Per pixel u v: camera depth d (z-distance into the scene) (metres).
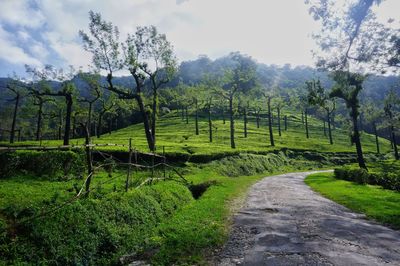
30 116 78.31
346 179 40.44
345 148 94.81
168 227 15.10
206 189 29.23
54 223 11.23
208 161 48.56
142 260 11.33
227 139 87.69
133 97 50.81
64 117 85.19
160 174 33.03
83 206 13.17
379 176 33.41
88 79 54.50
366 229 15.07
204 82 77.44
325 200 24.20
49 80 54.62
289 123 135.00
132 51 48.62
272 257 11.19
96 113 93.12
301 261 10.75
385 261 10.78
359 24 27.47
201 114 143.38
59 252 10.36
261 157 63.00
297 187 33.47
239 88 74.94
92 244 11.61
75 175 24.45
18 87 70.38
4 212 11.53
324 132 117.62
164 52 50.91
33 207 12.07
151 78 52.28
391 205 20.62
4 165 22.19
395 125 78.38
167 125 120.19
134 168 34.06
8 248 9.42
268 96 86.25
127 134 96.69
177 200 22.08
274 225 15.84
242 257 11.30
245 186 33.19
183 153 46.28
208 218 17.16
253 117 141.38
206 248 12.34
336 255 11.32
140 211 16.16
